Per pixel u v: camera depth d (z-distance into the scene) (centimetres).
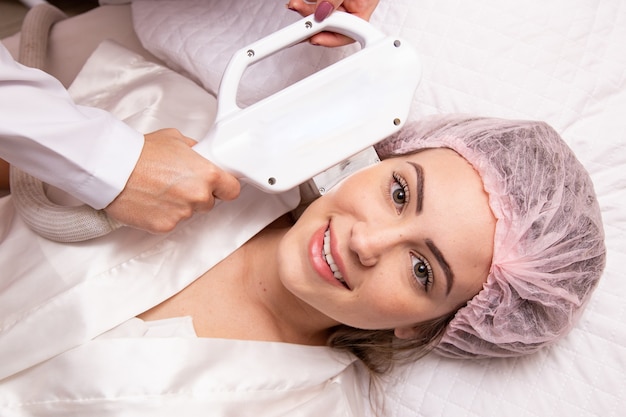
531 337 90
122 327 86
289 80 104
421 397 102
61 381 82
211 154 79
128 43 126
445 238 80
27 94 73
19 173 88
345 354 102
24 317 84
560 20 108
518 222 81
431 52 105
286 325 97
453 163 84
